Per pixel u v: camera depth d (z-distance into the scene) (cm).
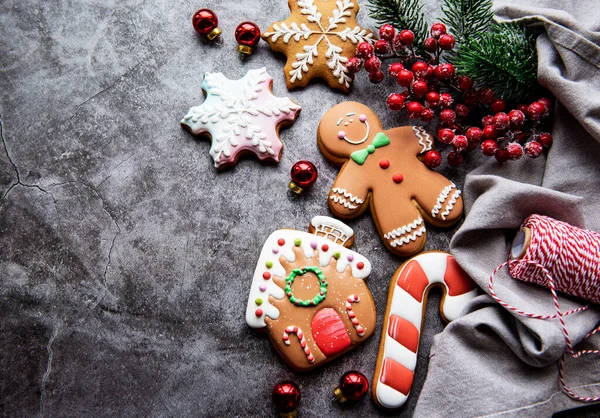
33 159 53
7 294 52
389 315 50
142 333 52
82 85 54
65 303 52
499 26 51
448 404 49
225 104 52
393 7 50
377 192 52
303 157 53
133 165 53
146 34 54
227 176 53
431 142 52
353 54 53
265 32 53
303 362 50
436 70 49
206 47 54
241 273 52
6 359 51
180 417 51
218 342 51
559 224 48
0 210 53
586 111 48
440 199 51
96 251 52
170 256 52
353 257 51
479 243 50
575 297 49
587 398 48
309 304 50
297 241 50
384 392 49
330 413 51
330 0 53
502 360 49
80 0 54
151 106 54
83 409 51
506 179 50
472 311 50
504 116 49
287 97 53
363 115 52
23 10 54
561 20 49
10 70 54
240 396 51
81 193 53
